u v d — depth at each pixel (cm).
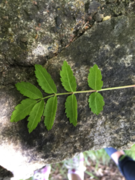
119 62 15
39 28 15
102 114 15
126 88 15
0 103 14
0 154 15
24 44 14
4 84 15
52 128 15
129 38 15
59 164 29
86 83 15
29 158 15
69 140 15
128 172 25
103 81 15
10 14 14
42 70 14
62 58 15
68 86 14
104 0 16
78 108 15
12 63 15
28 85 14
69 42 16
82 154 28
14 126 15
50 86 14
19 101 15
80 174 28
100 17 16
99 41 15
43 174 25
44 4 15
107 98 15
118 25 15
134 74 15
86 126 15
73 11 15
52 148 15
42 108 14
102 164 31
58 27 15
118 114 15
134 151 26
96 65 14
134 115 15
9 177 16
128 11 16
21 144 15
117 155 27
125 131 15
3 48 14
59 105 15
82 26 16
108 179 30
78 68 15
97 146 16
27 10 14
